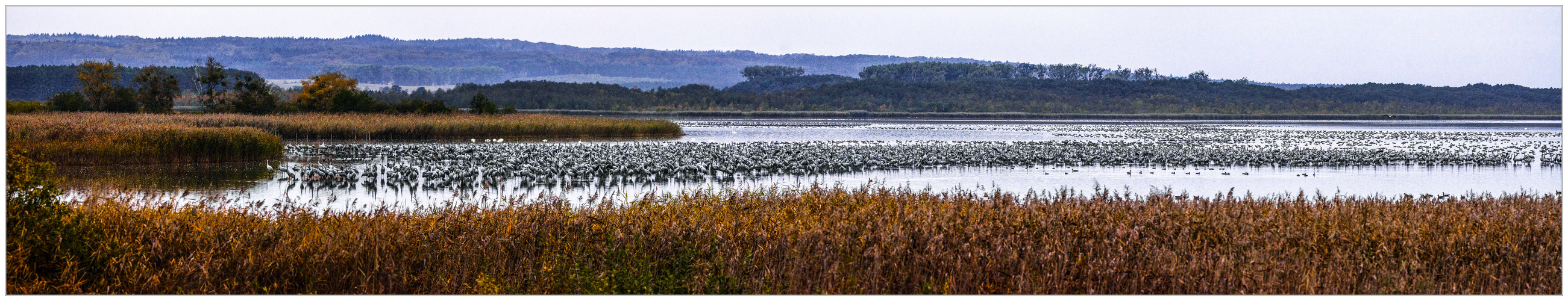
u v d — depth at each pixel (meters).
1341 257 13.02
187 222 13.70
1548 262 13.45
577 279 11.72
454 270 12.80
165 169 37.53
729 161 41.56
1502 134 100.88
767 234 13.70
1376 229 14.63
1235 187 36.16
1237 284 11.94
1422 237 14.09
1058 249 12.62
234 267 12.11
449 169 35.62
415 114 94.25
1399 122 171.62
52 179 12.77
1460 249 13.70
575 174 36.91
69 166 37.31
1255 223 14.72
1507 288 12.84
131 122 63.50
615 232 13.36
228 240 12.70
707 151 48.44
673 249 12.98
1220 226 14.40
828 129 110.62
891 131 105.94
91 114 78.62
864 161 44.03
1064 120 170.88
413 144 60.22
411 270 12.58
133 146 39.56
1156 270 12.11
